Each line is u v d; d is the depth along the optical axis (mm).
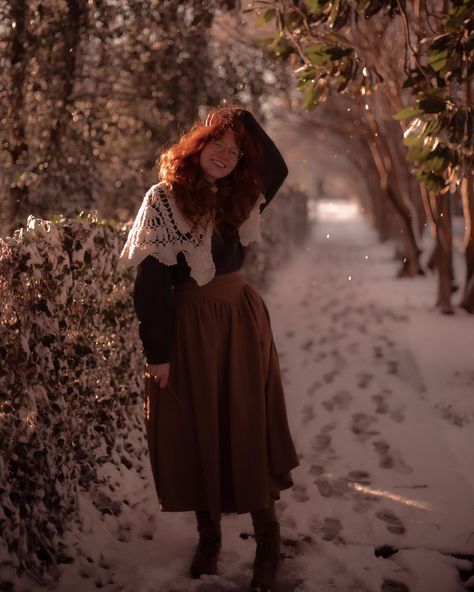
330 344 6742
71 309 2922
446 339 6773
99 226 3197
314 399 4906
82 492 3066
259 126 2635
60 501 2744
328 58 4023
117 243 3445
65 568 2613
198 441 2490
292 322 7867
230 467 2541
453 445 3938
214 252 2492
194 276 2418
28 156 6406
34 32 5965
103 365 3258
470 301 8141
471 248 8039
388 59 5766
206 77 6836
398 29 5344
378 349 6461
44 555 2625
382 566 2707
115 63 6871
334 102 14703
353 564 2709
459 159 4031
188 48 6711
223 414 2527
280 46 4906
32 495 2596
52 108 6305
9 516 2420
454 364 5766
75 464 2988
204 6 5906
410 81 3971
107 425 3281
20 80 6191
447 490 3365
